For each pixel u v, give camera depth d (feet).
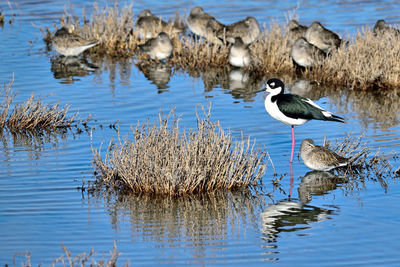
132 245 34.35
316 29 79.66
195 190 42.63
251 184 44.06
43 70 75.00
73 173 45.37
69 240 35.04
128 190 42.86
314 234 35.55
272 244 34.32
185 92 67.67
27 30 91.66
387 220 37.11
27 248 34.12
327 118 47.96
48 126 56.49
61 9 101.30
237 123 56.75
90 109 60.85
